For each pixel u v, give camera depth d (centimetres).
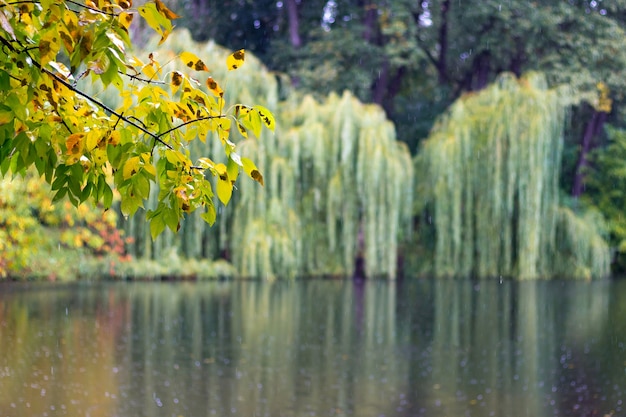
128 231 2281
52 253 1989
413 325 1675
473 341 1505
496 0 3309
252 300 1988
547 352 1404
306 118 2461
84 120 293
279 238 2397
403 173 2436
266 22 3741
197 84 302
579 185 3300
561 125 2489
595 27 3344
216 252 2466
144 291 2052
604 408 1046
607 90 3356
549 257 2630
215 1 3662
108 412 966
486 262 2512
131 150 290
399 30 3319
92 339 1383
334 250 2477
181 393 1071
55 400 1005
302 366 1267
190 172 298
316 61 3353
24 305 1705
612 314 1850
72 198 291
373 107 2473
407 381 1182
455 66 3762
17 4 278
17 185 1127
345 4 3628
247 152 2319
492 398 1093
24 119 276
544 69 3328
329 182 2433
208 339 1448
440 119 2709
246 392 1089
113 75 264
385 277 2581
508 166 2434
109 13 269
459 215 2494
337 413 1007
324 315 1784
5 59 280
